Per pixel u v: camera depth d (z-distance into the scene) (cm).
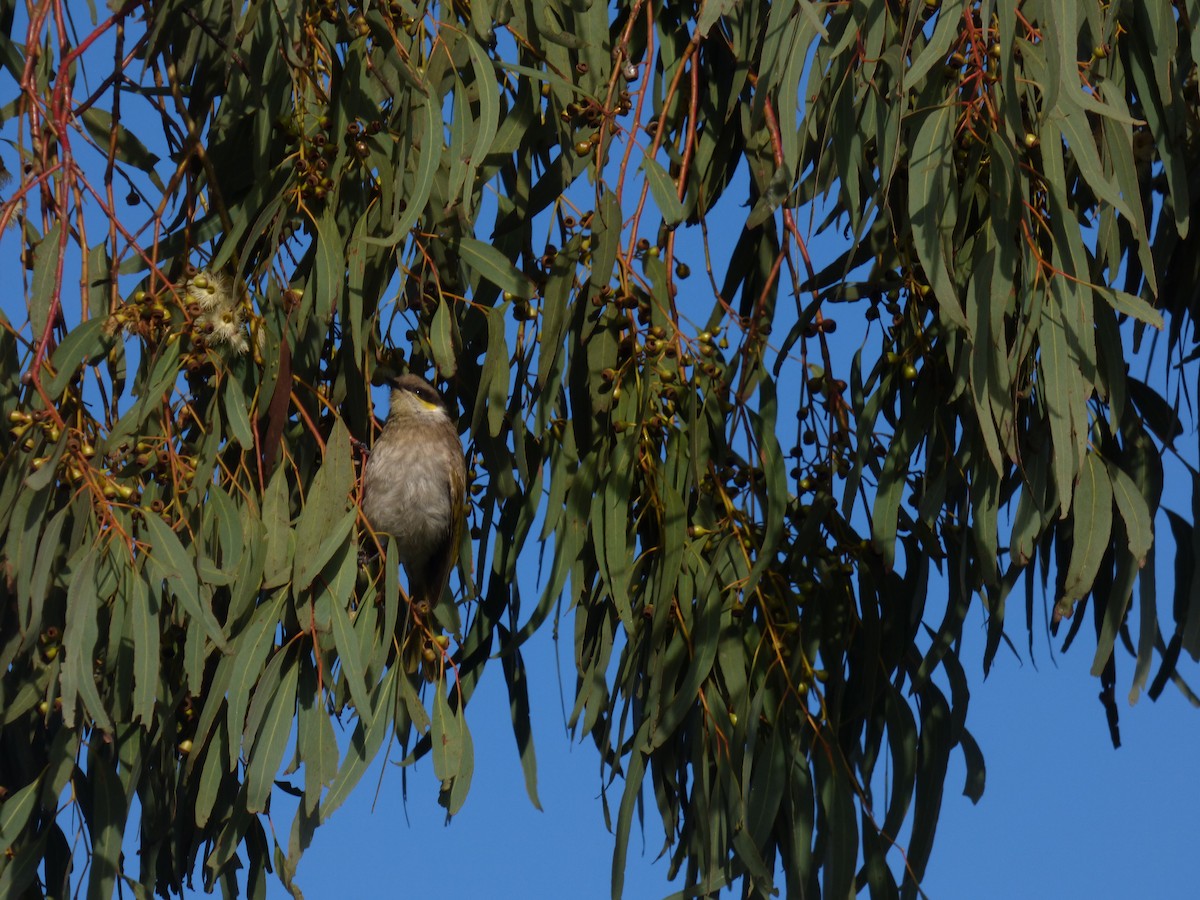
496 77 1038
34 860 1023
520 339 1070
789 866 1046
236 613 955
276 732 944
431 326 997
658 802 1084
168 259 1075
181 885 1063
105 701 986
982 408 896
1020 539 956
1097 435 1040
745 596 1029
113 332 974
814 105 962
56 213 1036
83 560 898
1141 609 1015
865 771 1072
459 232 1035
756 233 1173
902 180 1060
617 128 1041
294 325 1024
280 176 1056
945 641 1047
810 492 1052
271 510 969
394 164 1049
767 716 1045
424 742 1059
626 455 1023
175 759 1054
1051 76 858
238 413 958
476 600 1093
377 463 1095
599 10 1072
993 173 919
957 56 959
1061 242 934
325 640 963
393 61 992
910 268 1027
